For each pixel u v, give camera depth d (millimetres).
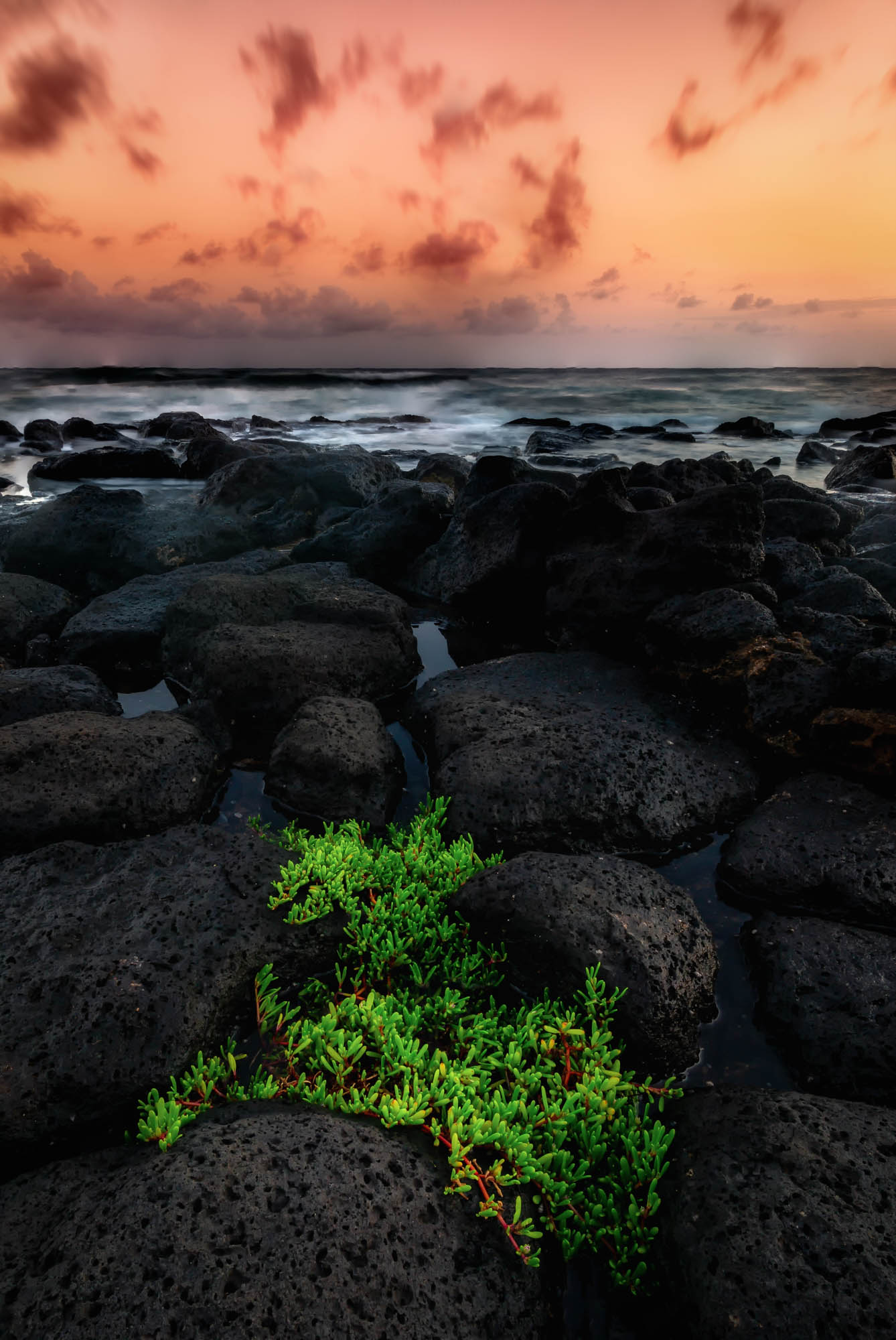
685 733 7223
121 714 8336
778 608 8523
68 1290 2865
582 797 6277
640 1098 4172
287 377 62219
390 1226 3238
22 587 10672
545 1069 4168
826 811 6004
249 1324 2805
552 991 4688
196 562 13055
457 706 7707
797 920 5129
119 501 13688
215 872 5316
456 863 5707
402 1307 3004
